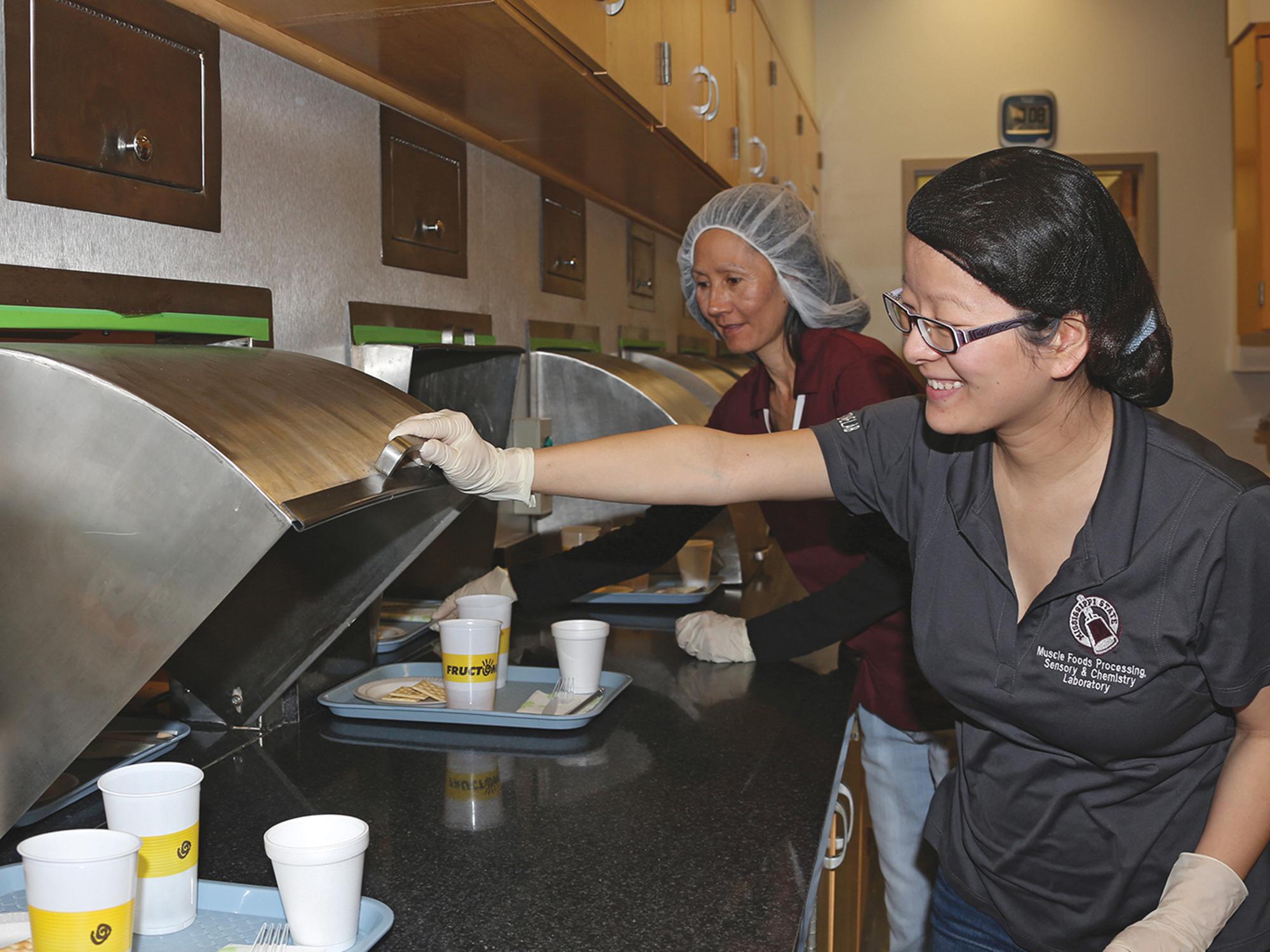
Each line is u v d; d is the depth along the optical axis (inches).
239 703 51.8
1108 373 34.5
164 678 58.9
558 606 82.1
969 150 196.5
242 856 37.6
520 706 55.6
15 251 41.6
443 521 50.8
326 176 63.4
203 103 51.9
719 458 45.9
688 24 91.1
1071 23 192.7
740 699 58.1
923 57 197.5
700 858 37.5
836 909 61.6
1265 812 36.3
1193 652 35.9
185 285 50.8
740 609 82.1
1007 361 33.3
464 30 56.4
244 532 33.9
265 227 57.6
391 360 65.4
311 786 44.6
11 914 30.8
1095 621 36.9
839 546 68.9
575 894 34.7
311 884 30.2
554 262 101.5
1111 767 39.0
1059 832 40.6
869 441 45.0
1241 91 168.6
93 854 28.3
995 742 42.6
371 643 60.3
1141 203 191.9
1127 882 39.5
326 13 53.4
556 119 78.0
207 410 36.4
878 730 68.1
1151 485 36.2
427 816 41.4
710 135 101.1
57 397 34.6
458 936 32.0
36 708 35.4
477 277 85.1
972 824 43.8
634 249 128.9
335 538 49.9
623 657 67.7
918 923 68.9
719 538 91.9
